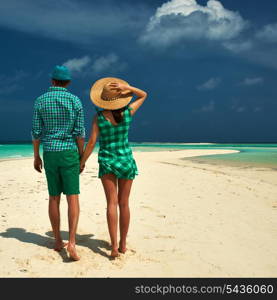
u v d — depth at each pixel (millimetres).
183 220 5465
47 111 3766
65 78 3865
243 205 6750
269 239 4613
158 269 3568
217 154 28234
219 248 4203
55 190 3934
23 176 10305
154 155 25656
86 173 11000
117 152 3869
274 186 9500
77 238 4492
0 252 3906
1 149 34719
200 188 8578
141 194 7547
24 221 5207
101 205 6324
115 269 3549
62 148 3795
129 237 4555
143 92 4055
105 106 3816
